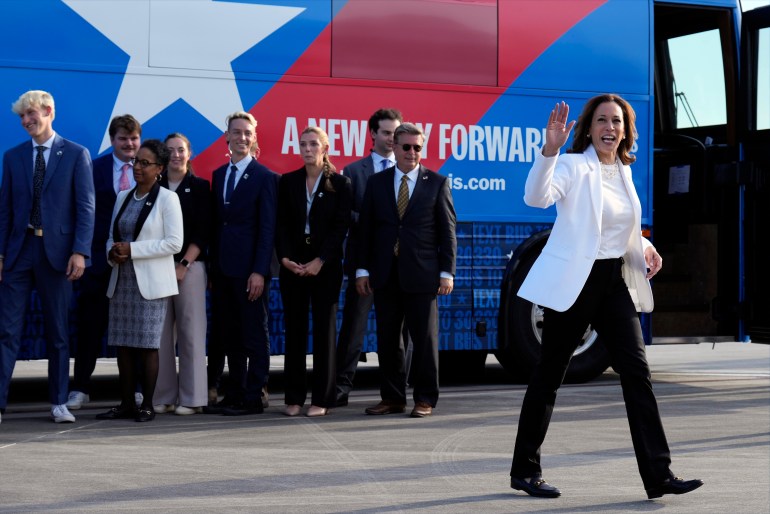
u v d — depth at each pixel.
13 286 8.16
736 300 11.08
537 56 10.74
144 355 8.41
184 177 8.82
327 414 8.84
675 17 11.81
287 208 8.65
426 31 10.37
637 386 5.93
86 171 8.26
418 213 8.53
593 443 7.68
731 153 11.24
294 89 9.94
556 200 5.97
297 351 8.75
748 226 10.99
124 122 8.93
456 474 6.60
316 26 10.01
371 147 10.15
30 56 9.17
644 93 11.11
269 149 9.86
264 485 6.25
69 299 8.32
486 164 10.52
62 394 8.32
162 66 9.53
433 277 8.56
